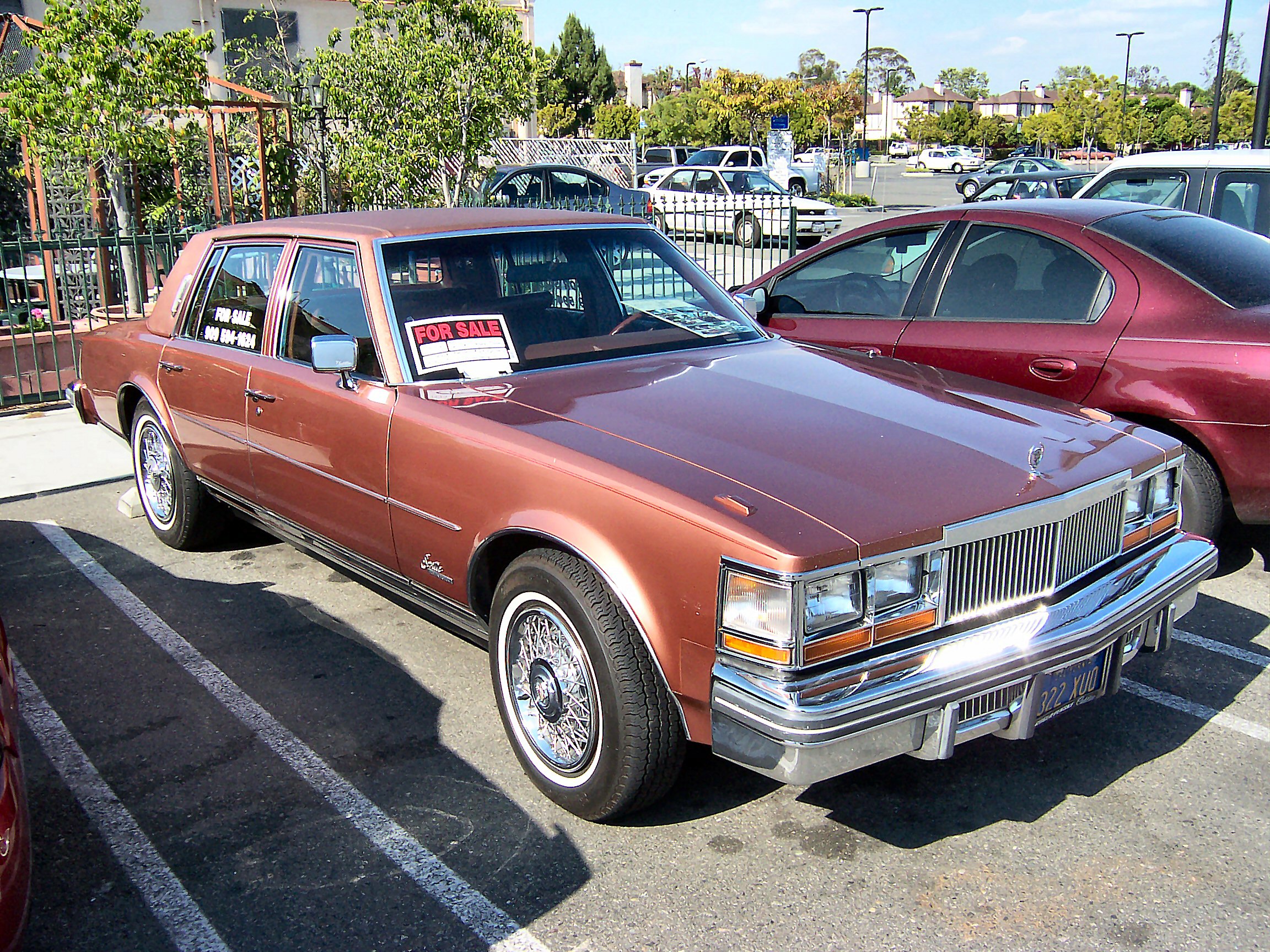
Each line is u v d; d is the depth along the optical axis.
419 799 3.27
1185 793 3.23
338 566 4.31
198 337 4.89
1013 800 3.22
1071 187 17.77
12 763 2.35
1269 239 5.14
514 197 17.33
